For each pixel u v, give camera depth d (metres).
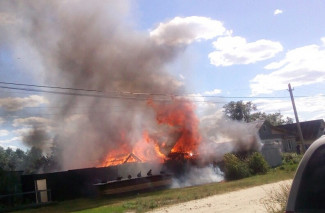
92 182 25.56
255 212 11.12
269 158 37.22
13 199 22.11
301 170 2.91
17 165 45.78
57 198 23.83
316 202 2.74
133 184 25.30
